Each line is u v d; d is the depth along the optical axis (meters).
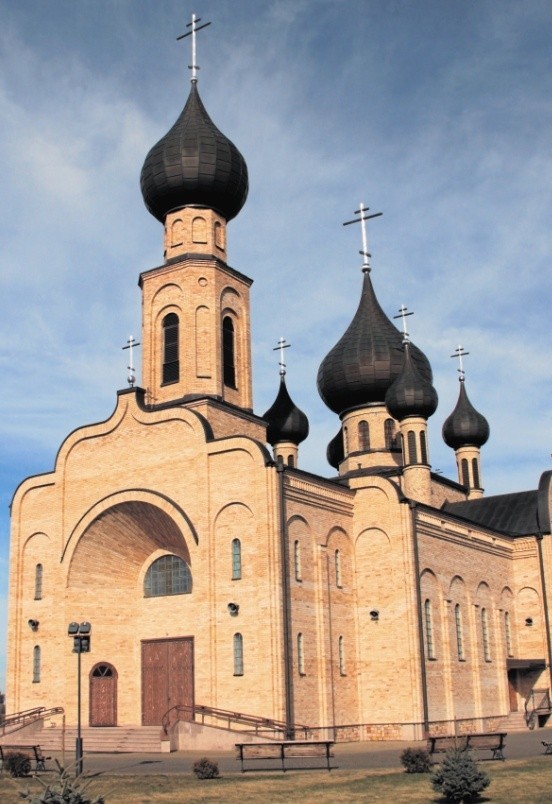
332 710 45.88
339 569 49.25
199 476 46.94
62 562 50.47
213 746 42.28
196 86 56.66
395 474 60.88
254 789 27.83
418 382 59.97
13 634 51.47
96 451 51.06
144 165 55.41
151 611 50.22
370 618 49.44
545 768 31.08
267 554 44.09
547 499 62.16
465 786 24.39
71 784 20.83
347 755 39.25
